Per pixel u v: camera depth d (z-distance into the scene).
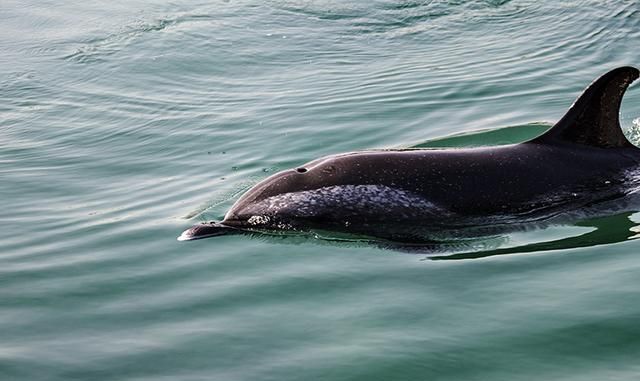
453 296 21.47
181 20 70.94
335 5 74.44
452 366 17.97
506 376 17.42
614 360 17.80
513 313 20.23
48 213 31.12
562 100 41.97
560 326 19.41
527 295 21.22
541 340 18.84
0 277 24.62
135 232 28.09
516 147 28.11
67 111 48.97
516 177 27.12
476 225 26.20
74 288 23.58
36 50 64.31
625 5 62.62
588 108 28.25
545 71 48.59
